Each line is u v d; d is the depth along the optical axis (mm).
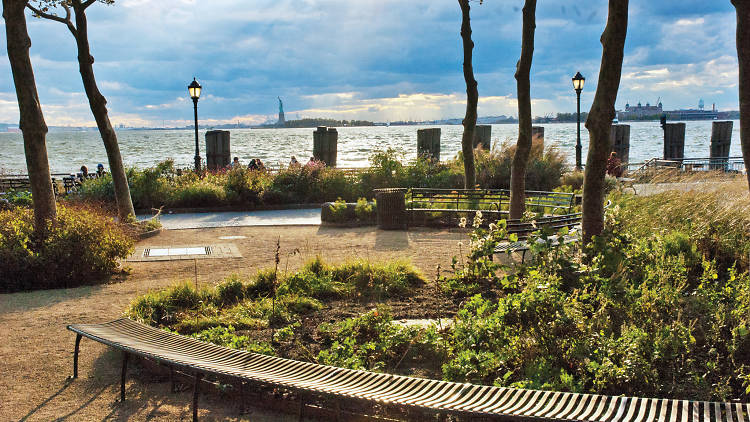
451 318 7480
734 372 5277
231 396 5367
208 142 26828
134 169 19922
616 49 8188
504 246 9641
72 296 8891
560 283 7137
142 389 5582
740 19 5930
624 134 29938
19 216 10953
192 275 10234
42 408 5184
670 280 7965
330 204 16078
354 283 9055
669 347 5566
